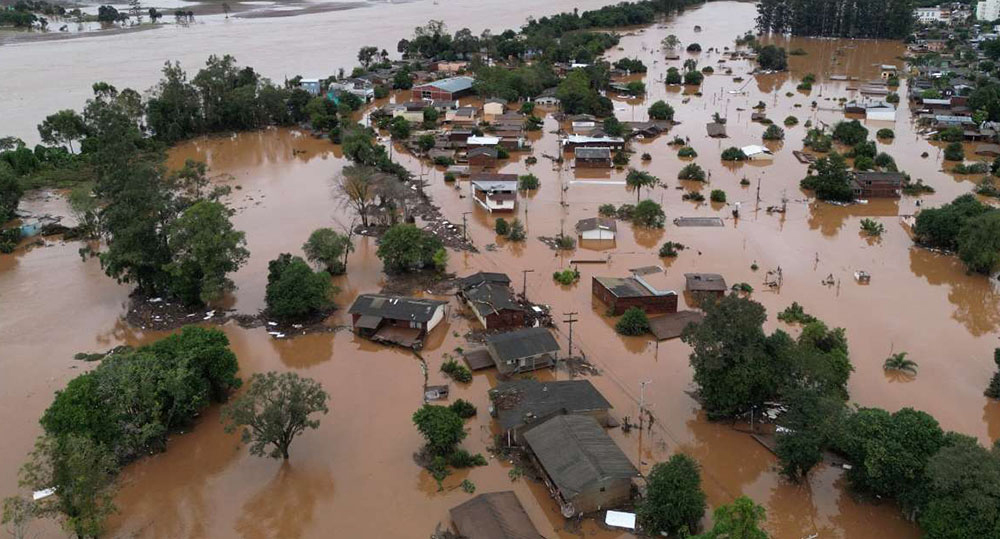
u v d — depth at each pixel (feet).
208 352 169.58
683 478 132.36
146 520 139.23
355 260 256.32
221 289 214.48
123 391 154.81
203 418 169.78
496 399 164.66
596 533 133.28
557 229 280.72
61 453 129.08
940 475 120.67
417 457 155.43
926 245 262.88
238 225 287.89
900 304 220.64
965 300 223.51
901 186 314.35
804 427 144.97
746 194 316.81
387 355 196.54
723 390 161.48
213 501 144.05
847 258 253.44
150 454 157.28
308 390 149.79
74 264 258.78
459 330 208.33
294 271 214.48
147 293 231.09
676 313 212.43
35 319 219.20
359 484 147.74
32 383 185.37
